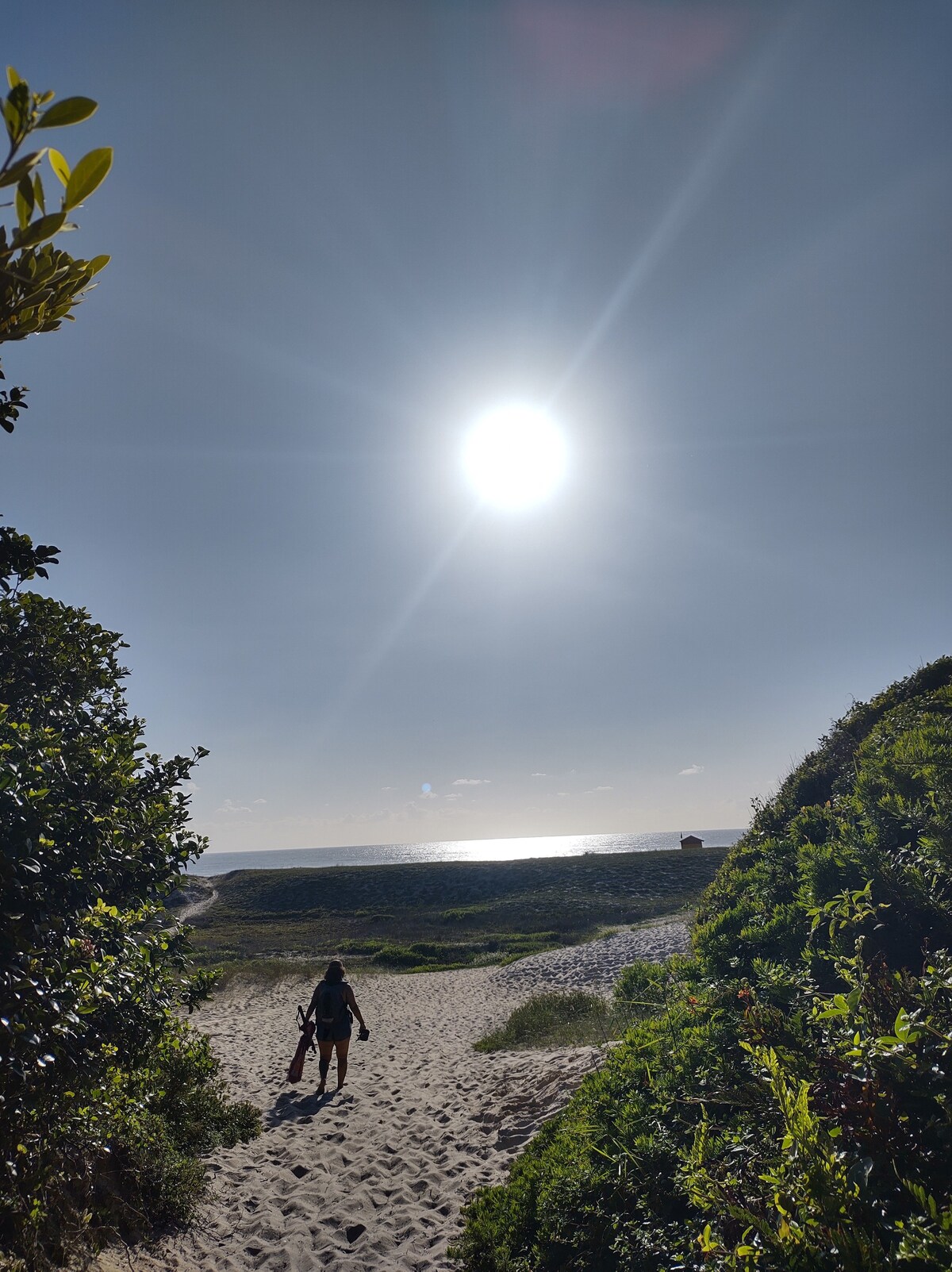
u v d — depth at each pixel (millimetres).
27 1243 3268
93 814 3572
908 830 5027
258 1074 10336
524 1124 6930
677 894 35594
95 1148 4059
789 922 5195
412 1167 6316
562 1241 4082
